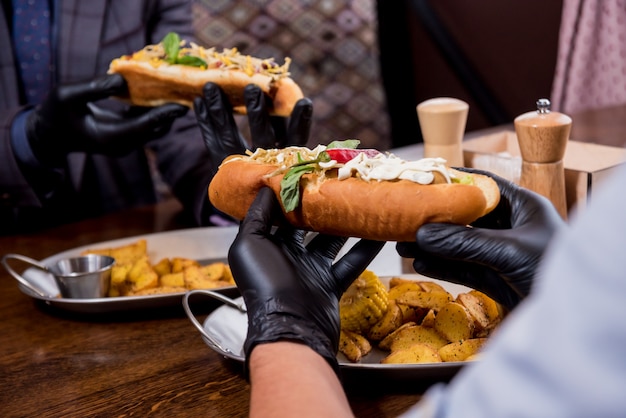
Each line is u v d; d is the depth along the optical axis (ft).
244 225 3.23
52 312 4.74
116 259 5.19
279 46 12.82
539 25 12.92
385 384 3.37
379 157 3.55
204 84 5.27
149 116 5.54
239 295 4.52
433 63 13.94
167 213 7.09
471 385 1.45
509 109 13.70
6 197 6.79
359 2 13.25
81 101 5.76
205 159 7.06
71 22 7.63
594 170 4.61
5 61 7.54
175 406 3.48
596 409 1.22
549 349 1.28
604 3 10.44
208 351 4.03
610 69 10.66
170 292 4.58
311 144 13.41
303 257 3.26
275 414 2.18
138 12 7.89
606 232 1.22
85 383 3.77
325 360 2.62
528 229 2.71
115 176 8.25
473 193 3.05
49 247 6.17
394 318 3.77
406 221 3.16
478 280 3.10
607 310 1.20
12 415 3.51
